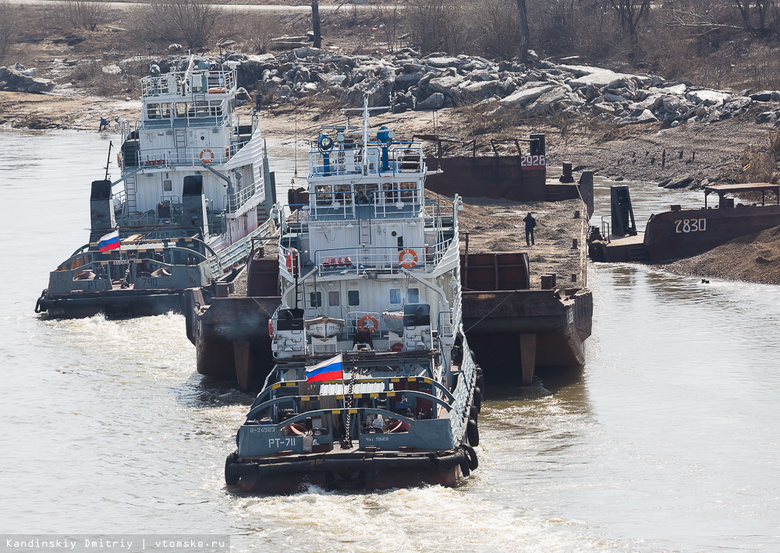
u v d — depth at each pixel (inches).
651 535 4072.3
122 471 4864.7
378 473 4458.7
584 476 4667.8
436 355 5093.5
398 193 5698.8
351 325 5438.0
